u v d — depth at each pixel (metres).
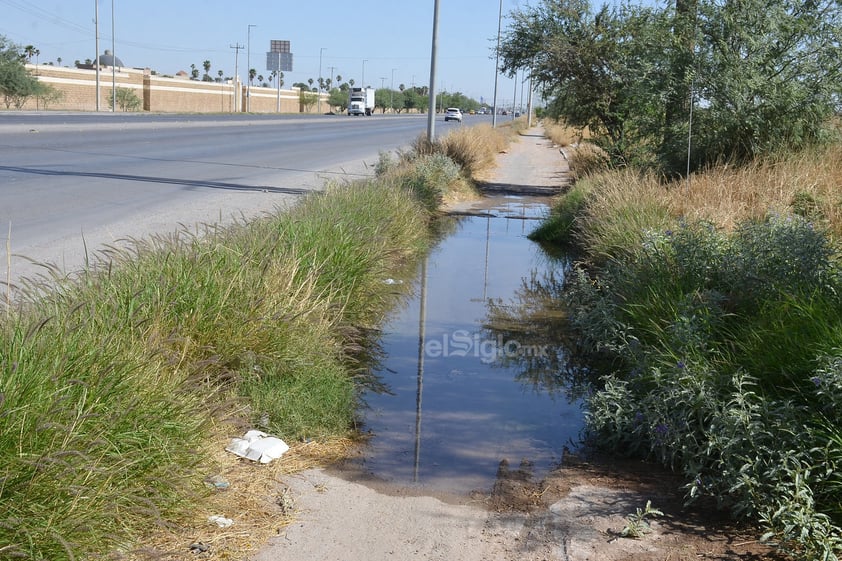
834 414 4.25
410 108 183.62
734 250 7.11
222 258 6.36
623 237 9.89
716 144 14.59
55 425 3.38
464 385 6.48
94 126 36.78
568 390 6.42
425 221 15.30
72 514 3.27
